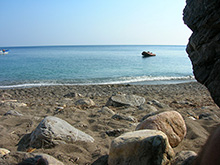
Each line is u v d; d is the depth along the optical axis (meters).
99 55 70.31
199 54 2.78
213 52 2.55
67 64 37.19
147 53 58.84
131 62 42.31
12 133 4.58
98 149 3.70
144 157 2.53
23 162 3.00
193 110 7.23
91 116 6.23
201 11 2.59
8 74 24.70
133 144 2.61
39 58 54.28
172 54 79.00
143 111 6.89
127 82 20.36
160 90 14.34
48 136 3.81
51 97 11.48
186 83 18.58
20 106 7.68
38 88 15.16
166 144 2.62
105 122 5.51
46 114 6.54
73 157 3.38
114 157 2.74
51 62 41.38
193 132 4.36
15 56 63.97
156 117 3.66
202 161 0.93
